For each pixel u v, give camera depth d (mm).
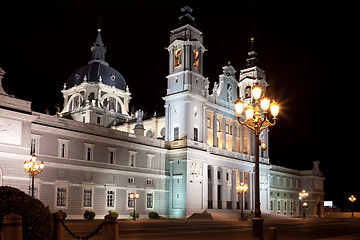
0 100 45750
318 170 112438
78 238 18844
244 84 88625
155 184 67312
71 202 54344
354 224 58812
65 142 54625
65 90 106000
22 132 47625
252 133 86500
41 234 15125
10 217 13547
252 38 91688
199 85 72125
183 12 74062
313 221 70938
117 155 62000
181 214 66062
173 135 70375
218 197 76500
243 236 30781
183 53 70938
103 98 102312
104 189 59250
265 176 89688
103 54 110625
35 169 38188
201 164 70000
